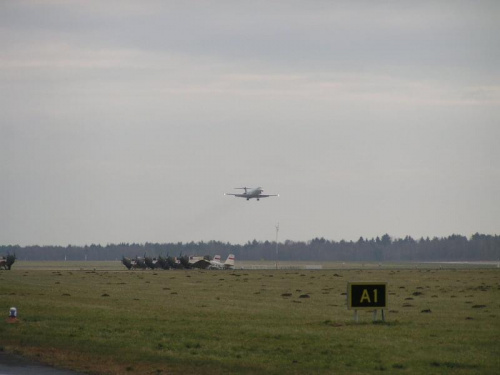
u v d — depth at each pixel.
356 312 188.12
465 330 170.12
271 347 146.00
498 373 120.81
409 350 141.62
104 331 168.75
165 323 184.75
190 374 121.06
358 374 120.00
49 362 132.12
